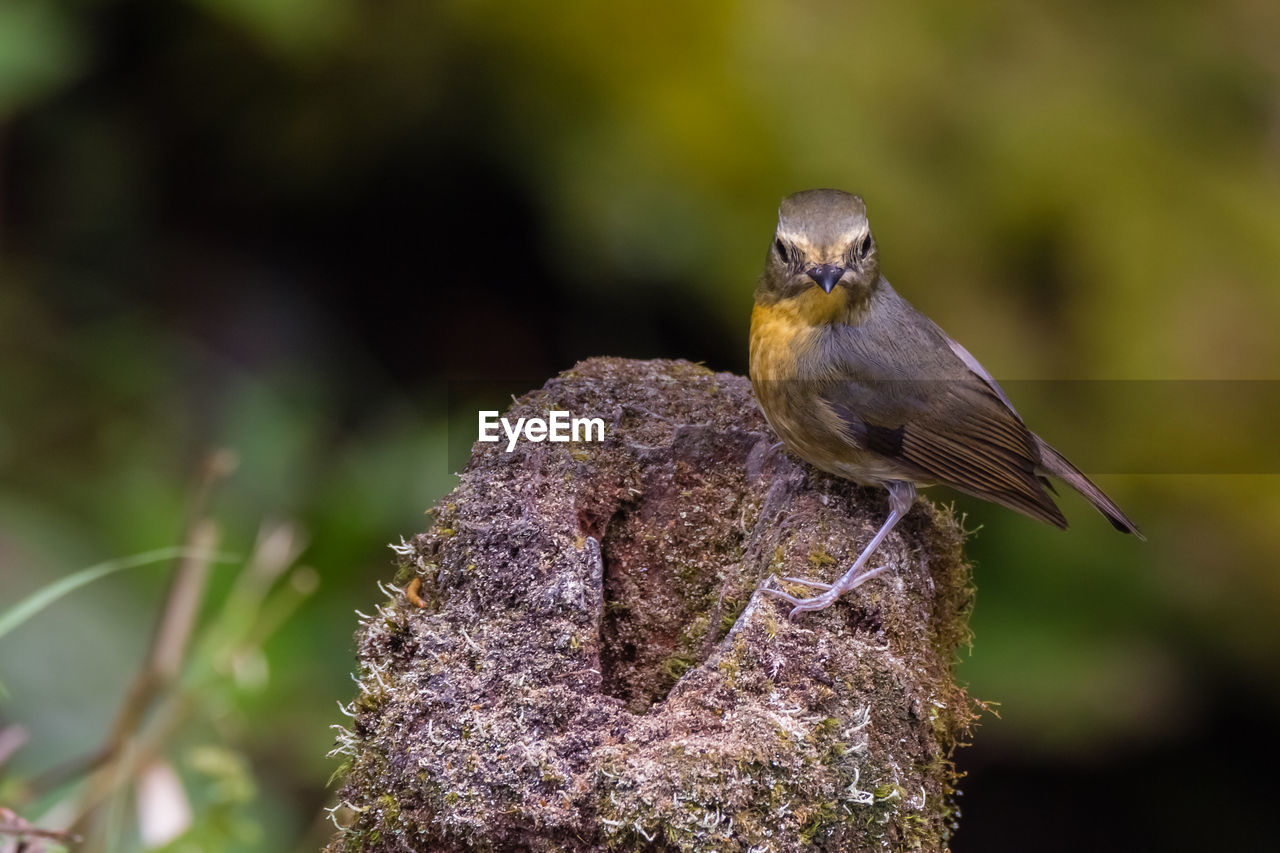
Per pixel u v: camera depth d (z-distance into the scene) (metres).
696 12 11.84
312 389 12.28
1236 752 11.05
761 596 5.37
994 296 11.34
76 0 11.55
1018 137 11.72
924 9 12.23
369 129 12.39
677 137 11.56
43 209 12.44
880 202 11.38
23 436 11.09
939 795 5.29
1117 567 10.45
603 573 6.04
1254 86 12.47
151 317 12.30
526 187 12.39
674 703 5.06
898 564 5.86
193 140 12.57
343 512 10.38
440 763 4.83
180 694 6.83
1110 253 11.30
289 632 9.23
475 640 5.16
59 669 9.12
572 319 13.05
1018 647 10.20
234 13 11.06
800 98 11.67
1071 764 10.93
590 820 4.70
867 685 5.06
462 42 11.89
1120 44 12.52
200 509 7.17
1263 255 11.39
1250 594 10.45
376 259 13.19
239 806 7.29
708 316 12.08
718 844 4.60
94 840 6.44
